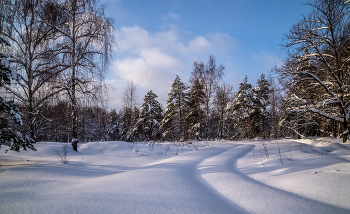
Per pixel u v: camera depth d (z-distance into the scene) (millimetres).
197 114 26922
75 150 11406
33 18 11031
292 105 15461
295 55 13883
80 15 11594
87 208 3363
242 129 27172
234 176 5828
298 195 4316
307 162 7176
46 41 11672
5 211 3188
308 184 4836
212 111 28094
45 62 11820
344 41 12820
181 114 25938
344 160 6953
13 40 10938
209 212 3424
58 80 11352
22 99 11414
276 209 3561
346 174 5238
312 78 13805
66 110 13734
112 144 13211
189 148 13750
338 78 13430
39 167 6750
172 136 26812
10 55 10820
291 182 5168
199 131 25484
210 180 5617
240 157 10430
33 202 3621
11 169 6242
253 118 26922
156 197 4035
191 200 3955
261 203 3861
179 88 26234
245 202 3971
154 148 13234
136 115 31297
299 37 13656
